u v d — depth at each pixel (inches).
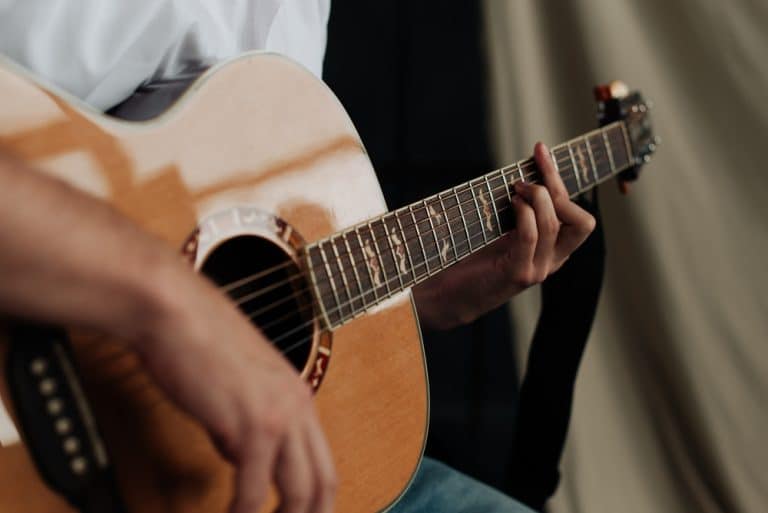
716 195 74.8
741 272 75.4
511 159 74.3
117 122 25.2
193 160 26.5
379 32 73.0
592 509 75.8
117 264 19.4
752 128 73.5
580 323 50.5
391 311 32.2
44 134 23.5
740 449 76.2
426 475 42.6
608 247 75.2
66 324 19.9
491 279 41.5
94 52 30.0
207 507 24.8
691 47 73.0
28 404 21.1
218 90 27.9
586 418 76.3
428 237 33.4
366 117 74.5
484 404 76.2
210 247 26.5
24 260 18.6
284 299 28.2
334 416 29.7
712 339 76.3
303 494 22.0
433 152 74.9
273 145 28.9
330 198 30.5
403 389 32.3
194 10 32.5
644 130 49.8
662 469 76.5
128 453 23.4
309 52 41.4
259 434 20.9
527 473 52.0
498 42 72.8
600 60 72.7
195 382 20.2
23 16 28.6
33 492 21.6
